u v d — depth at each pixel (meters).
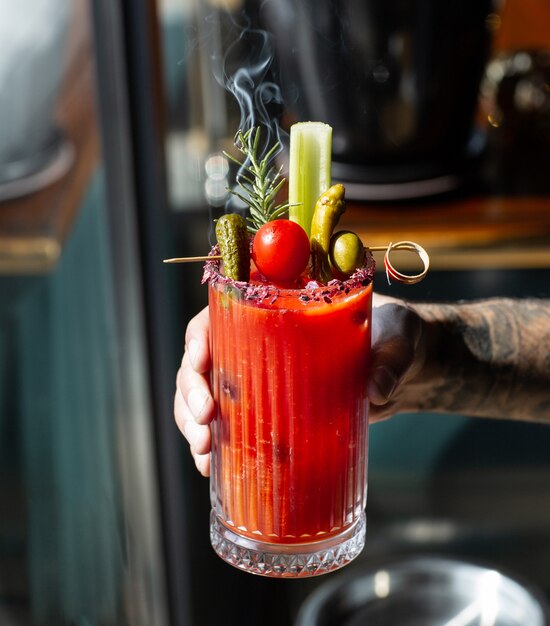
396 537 1.39
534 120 1.36
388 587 1.23
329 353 0.77
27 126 1.17
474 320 0.98
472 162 1.30
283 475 0.79
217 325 0.78
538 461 1.34
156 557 1.32
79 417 1.29
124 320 1.25
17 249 1.22
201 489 1.31
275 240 0.74
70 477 1.31
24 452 1.29
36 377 1.27
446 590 1.23
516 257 1.22
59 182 1.19
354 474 0.81
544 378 0.98
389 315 0.91
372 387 0.83
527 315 0.99
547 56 1.37
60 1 1.12
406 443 1.35
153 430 1.29
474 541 1.38
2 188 1.18
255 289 0.75
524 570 1.37
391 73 1.19
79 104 1.17
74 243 1.21
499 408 0.99
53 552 1.33
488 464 1.35
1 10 1.11
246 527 0.81
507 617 1.20
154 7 1.14
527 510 1.36
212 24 1.24
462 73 1.21
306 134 0.77
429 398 0.98
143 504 1.32
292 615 1.39
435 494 1.37
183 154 1.27
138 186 1.20
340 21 1.17
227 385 0.79
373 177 1.25
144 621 1.36
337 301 0.76
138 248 1.22
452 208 1.25
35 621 1.34
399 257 1.22
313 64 1.20
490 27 1.21
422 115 1.21
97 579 1.34
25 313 1.24
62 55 1.14
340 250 0.76
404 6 1.16
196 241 1.26
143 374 1.27
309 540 0.80
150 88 1.16
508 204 1.25
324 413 0.78
